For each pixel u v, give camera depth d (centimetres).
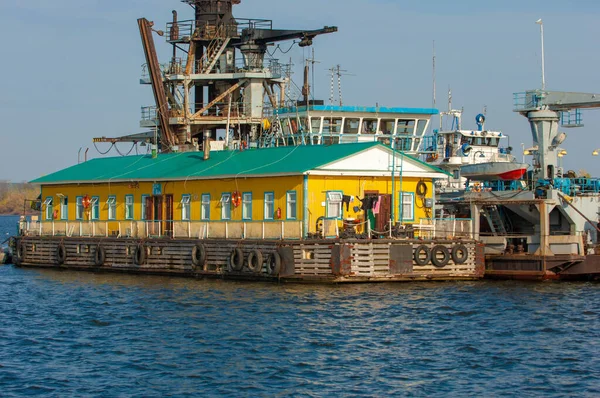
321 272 5991
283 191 6506
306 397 3594
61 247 7975
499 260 6662
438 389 3697
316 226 6350
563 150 7400
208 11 9294
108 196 8006
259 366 4025
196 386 3750
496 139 8538
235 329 4766
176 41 9269
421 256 6209
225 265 6562
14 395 3672
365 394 3631
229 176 6850
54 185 8575
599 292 6038
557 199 6719
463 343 4459
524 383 3784
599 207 6994
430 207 6850
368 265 6009
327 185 6438
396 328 4781
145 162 8256
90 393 3691
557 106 7194
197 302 5612
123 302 5791
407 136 8194
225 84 9419
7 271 8019
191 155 7988
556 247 6562
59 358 4269
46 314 5469
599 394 3644
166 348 4394
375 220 6581
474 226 6831
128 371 3997
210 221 6969
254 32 9181
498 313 5238
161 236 7325
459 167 8006
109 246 7525
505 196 6950
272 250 6197
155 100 9269
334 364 4056
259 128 9181
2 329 4997
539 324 4938
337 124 8006
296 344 4416
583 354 4262
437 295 5800
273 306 5369
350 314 5122
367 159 6562
